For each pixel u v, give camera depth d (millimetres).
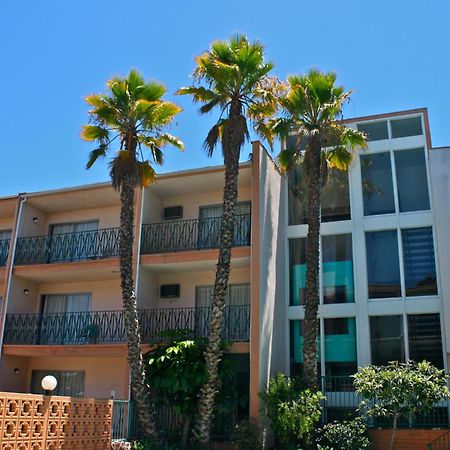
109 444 15141
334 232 19062
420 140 18859
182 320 19016
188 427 15492
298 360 18438
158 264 18609
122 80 16875
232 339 17844
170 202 20938
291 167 17906
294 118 17266
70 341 20109
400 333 17438
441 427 15711
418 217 18188
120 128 16891
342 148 17688
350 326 18062
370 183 19141
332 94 17219
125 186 16438
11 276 20500
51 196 20797
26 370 20969
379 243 18516
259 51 16203
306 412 14781
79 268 19469
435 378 14016
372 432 15836
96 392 19938
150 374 15984
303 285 19125
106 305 20922
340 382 17375
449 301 16797
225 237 15641
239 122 16094
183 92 16641
